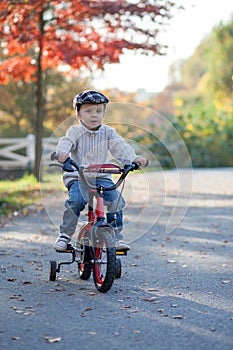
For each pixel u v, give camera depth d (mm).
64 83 30797
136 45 15188
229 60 38906
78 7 14906
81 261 6090
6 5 14156
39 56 16422
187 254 7945
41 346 4348
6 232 9594
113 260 5715
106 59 15305
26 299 5633
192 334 4645
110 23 15305
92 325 4852
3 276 6578
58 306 5395
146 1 14828
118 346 4367
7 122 33344
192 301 5605
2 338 4504
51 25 16016
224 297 5758
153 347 4352
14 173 20672
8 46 16141
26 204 12719
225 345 4402
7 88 30922
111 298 5688
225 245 8602
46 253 7914
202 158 27031
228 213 11938
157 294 5855
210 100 39562
